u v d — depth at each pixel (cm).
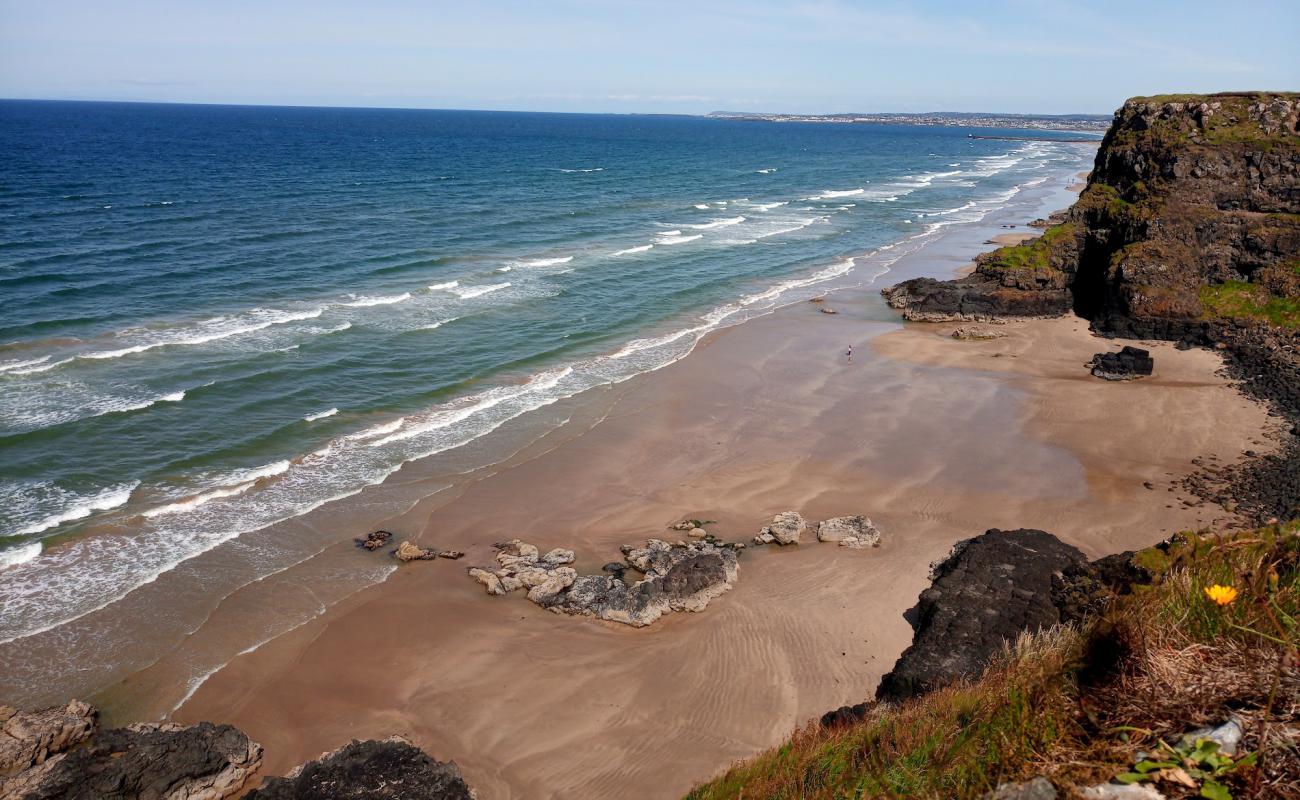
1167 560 2123
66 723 1878
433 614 2456
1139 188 5834
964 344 5103
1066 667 642
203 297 5119
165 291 5153
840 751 945
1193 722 507
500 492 3169
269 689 2136
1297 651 514
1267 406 3938
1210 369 4519
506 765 1920
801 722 2028
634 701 2131
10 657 2147
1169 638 577
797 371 4569
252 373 4006
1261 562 634
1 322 4341
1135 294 5100
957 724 752
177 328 4516
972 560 2498
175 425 3425
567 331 5062
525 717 2075
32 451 3106
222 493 2994
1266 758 456
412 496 3102
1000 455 3538
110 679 2112
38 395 3544
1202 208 5516
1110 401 4112
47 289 4962
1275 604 561
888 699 2003
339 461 3309
